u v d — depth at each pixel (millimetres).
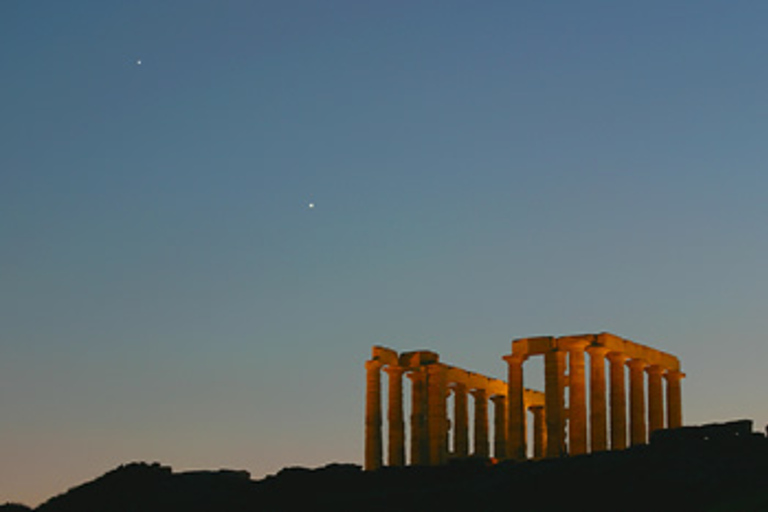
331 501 120000
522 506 111938
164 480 128375
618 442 132625
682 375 145125
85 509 124750
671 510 104812
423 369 145625
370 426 141500
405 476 124562
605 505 108562
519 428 134500
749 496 102750
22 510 137250
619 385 133875
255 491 125188
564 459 119125
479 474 122375
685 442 114688
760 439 113375
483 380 154375
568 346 132625
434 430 142500
